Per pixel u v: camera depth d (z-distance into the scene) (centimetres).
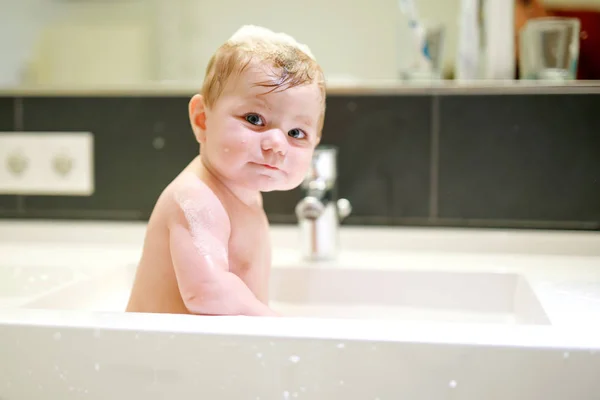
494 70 94
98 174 99
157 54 101
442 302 77
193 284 51
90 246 93
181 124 97
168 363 42
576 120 90
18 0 104
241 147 54
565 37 90
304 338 41
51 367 43
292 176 56
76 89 98
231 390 41
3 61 102
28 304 60
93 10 102
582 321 50
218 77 55
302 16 100
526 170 91
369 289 79
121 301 76
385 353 40
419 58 94
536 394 39
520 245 89
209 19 101
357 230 93
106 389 43
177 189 56
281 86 53
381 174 94
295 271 80
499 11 93
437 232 92
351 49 99
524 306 69
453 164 93
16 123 99
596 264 80
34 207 100
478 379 40
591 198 90
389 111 93
